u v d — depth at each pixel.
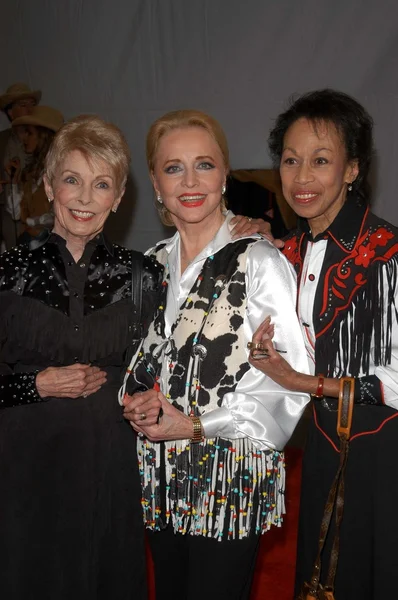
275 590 2.85
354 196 2.06
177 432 1.87
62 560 1.97
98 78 5.08
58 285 2.01
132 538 2.04
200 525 1.91
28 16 5.16
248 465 1.92
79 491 1.98
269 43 4.68
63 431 1.98
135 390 1.96
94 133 1.96
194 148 1.93
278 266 1.95
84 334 2.01
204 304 1.96
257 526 1.93
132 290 2.07
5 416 1.98
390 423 1.92
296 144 1.99
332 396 1.92
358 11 4.48
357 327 1.96
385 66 4.47
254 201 4.38
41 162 4.92
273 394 1.92
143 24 4.95
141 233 5.09
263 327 1.88
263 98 4.73
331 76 4.57
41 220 4.87
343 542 1.97
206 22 4.81
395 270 1.91
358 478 1.94
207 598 1.93
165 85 4.95
